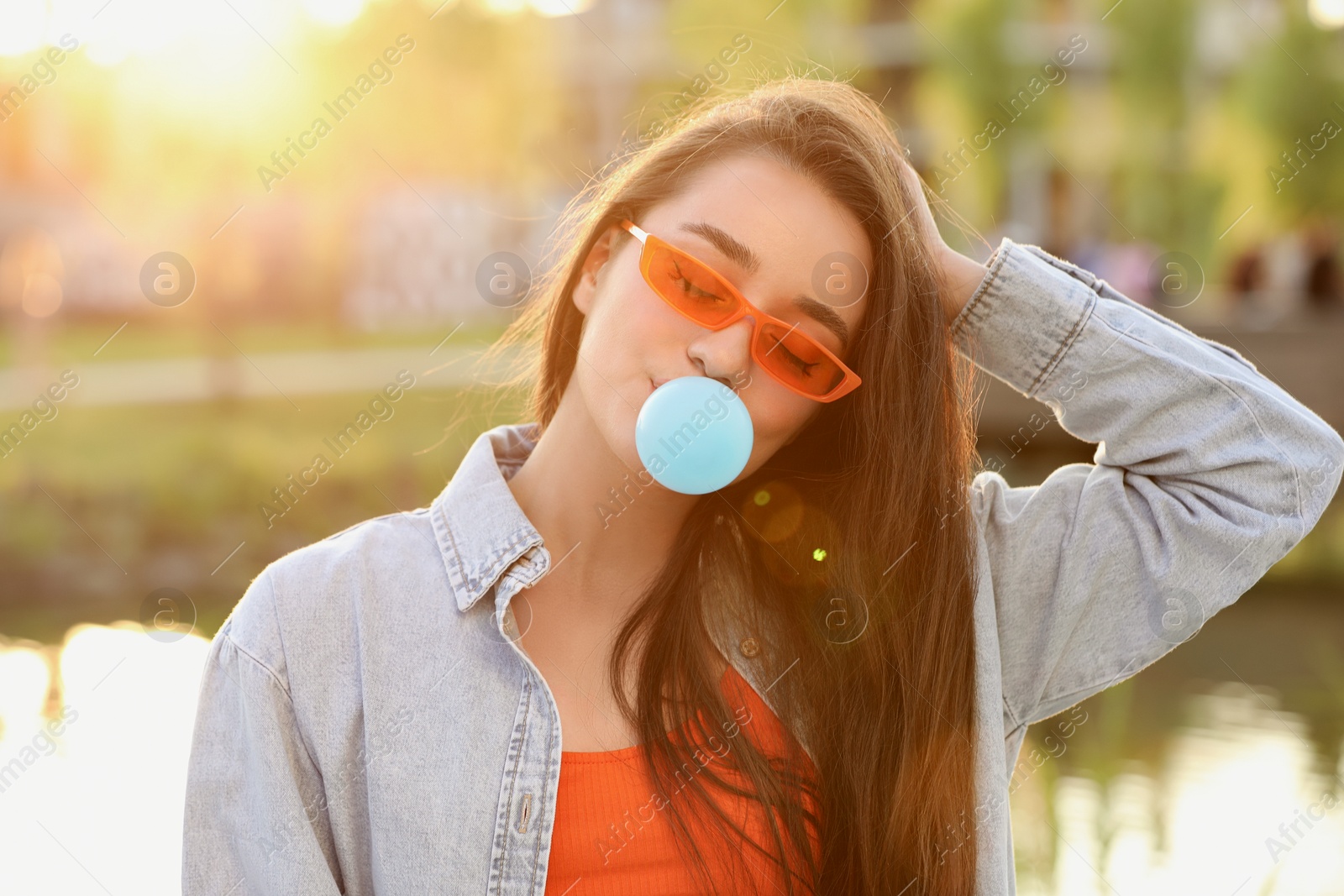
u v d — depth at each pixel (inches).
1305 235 598.5
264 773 56.4
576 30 602.5
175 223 470.6
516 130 545.6
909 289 64.5
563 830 59.1
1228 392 65.7
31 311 555.5
